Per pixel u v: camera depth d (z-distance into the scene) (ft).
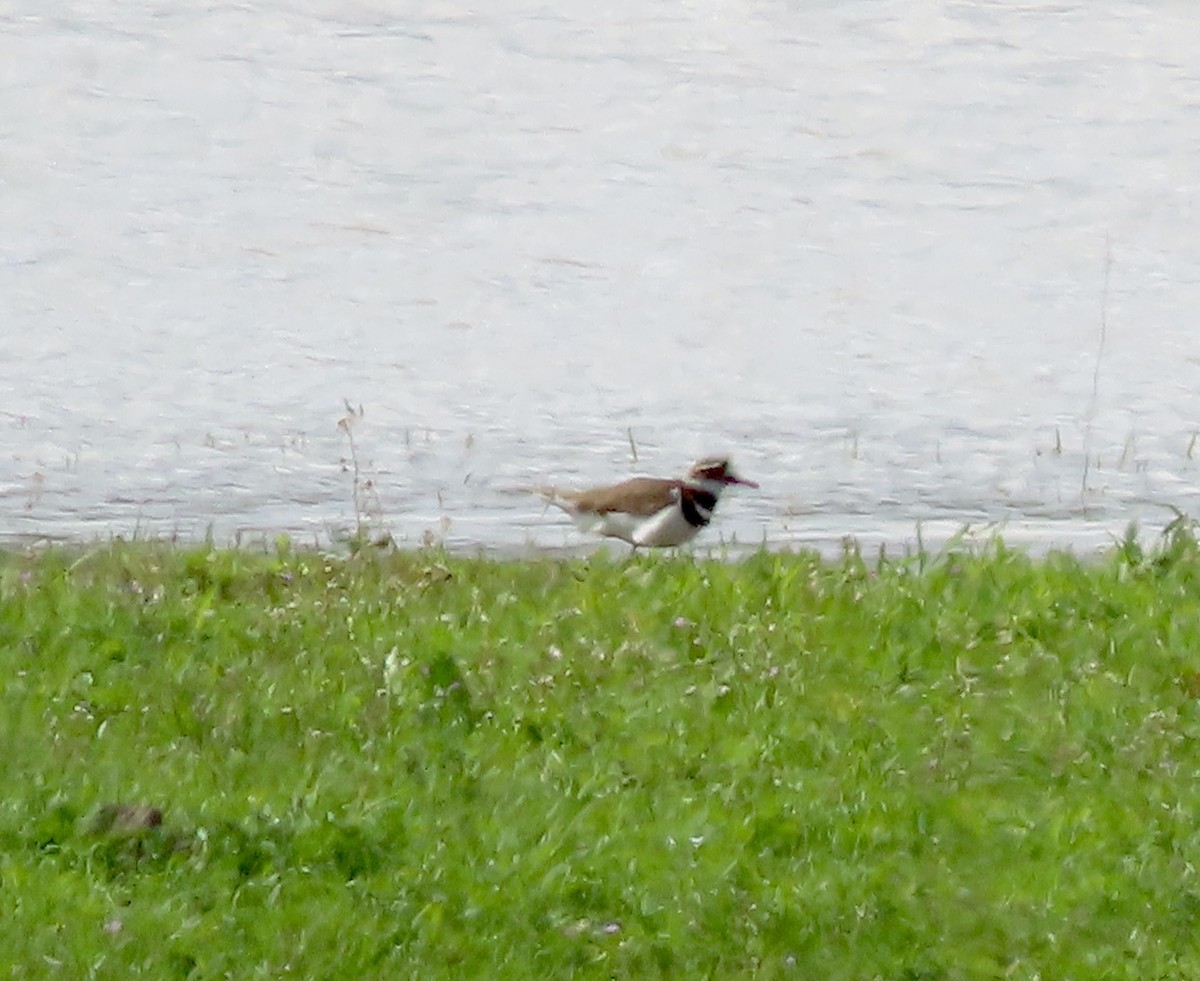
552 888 31.07
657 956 30.07
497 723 35.81
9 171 89.15
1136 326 71.82
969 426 61.52
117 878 30.94
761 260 79.05
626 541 45.83
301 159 91.20
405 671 36.83
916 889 31.63
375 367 67.51
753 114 97.09
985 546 46.91
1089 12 112.27
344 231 82.43
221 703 35.99
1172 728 36.04
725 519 52.54
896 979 29.99
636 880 31.53
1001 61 104.27
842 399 64.44
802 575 42.04
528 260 79.00
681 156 91.66
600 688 36.88
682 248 80.43
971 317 72.74
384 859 31.65
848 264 78.54
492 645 38.09
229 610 40.09
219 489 55.16
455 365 67.82
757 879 31.63
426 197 86.43
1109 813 33.65
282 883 30.94
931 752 35.17
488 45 107.14
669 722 35.88
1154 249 80.12
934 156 91.30
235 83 101.04
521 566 43.68
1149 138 93.30
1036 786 34.42
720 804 33.50
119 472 56.59
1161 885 31.83
